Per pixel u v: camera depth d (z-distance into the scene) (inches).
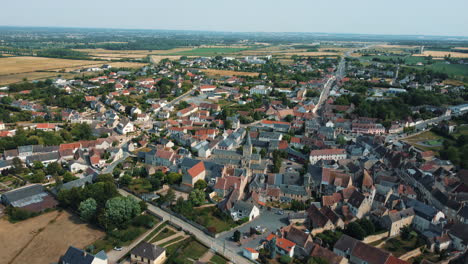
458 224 6688.0
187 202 7504.9
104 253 5659.5
